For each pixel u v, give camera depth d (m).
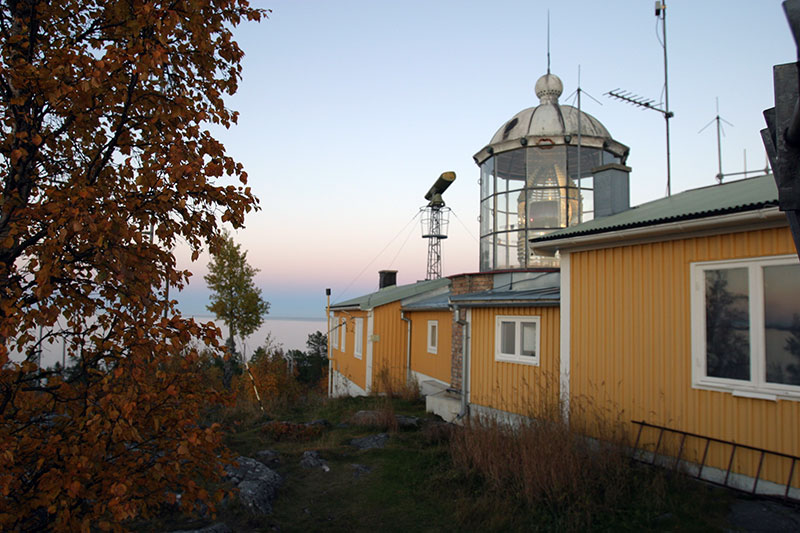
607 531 5.52
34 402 3.28
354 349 21.22
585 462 6.61
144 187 3.28
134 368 3.15
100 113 3.61
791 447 5.55
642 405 7.10
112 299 3.40
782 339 5.75
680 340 6.72
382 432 10.91
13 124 3.62
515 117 14.43
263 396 17.62
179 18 3.24
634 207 9.78
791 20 1.59
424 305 16.52
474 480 7.37
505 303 9.77
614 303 7.61
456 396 12.70
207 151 3.62
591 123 13.88
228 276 21.14
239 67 4.06
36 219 3.07
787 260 5.71
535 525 5.86
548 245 8.45
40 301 3.05
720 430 6.20
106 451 3.21
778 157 1.85
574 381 8.14
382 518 6.50
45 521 3.24
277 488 7.28
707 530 5.19
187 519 6.07
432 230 25.45
